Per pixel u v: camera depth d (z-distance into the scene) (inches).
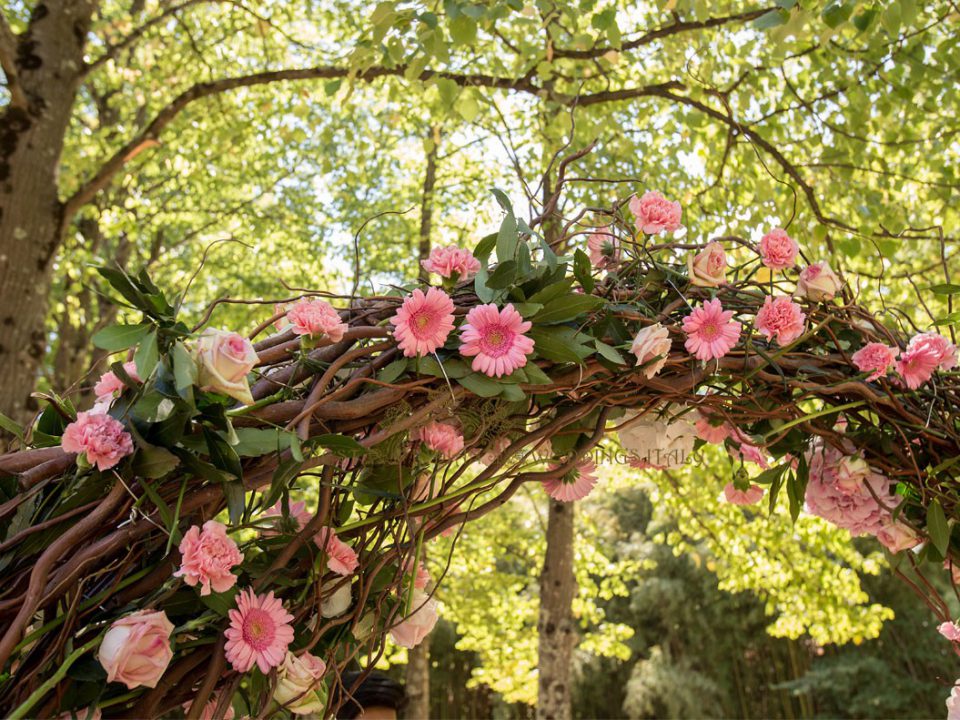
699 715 498.9
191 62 231.1
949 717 55.5
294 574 42.0
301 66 239.1
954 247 168.2
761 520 215.9
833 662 511.2
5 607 34.6
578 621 515.2
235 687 38.6
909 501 57.2
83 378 41.9
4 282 136.5
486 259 48.7
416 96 191.8
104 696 36.2
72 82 150.0
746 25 148.7
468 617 271.9
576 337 45.7
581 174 165.6
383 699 78.7
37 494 38.1
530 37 157.6
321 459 41.0
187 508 38.2
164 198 285.4
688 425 54.5
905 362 52.6
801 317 49.6
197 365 36.8
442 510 46.1
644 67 170.2
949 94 143.3
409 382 43.0
